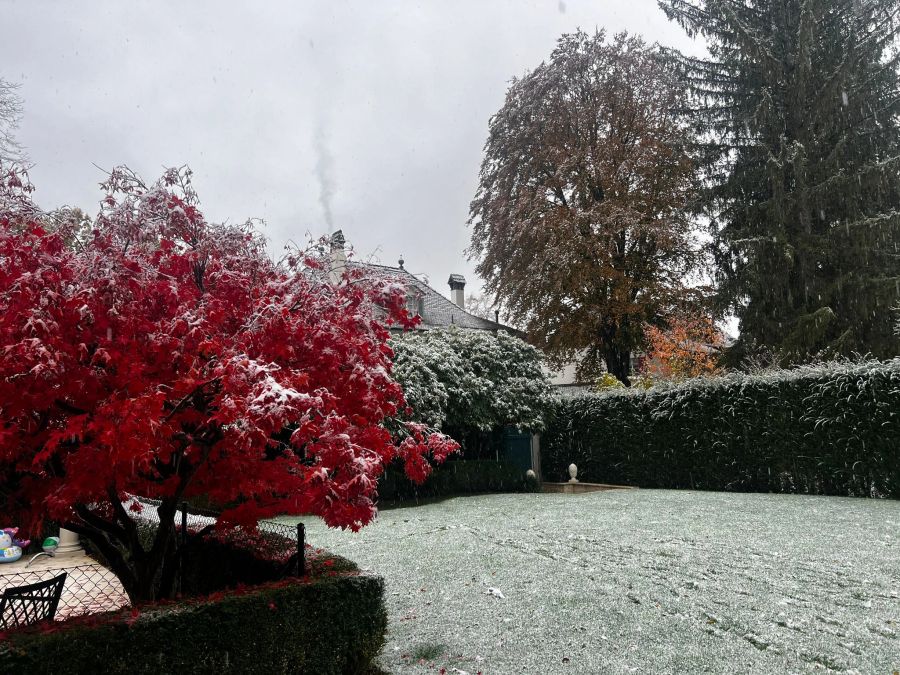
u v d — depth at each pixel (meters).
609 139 22.55
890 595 5.21
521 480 16.66
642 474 15.60
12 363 2.55
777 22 22.05
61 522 3.74
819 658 3.97
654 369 22.28
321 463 3.02
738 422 13.53
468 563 6.79
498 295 25.16
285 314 3.32
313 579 3.70
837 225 19.20
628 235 22.52
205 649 3.08
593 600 5.30
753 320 20.53
